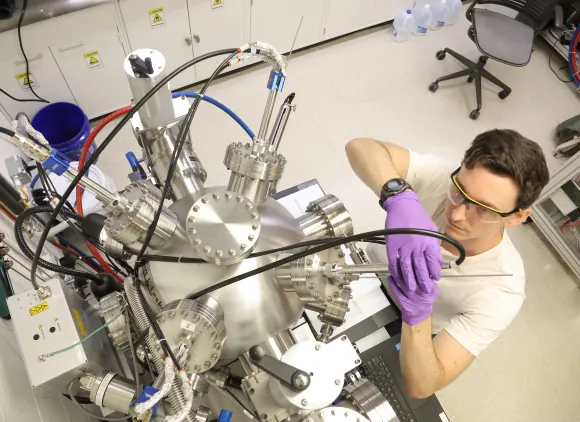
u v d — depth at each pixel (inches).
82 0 78.8
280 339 36.2
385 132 108.7
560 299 91.3
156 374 39.0
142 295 34.9
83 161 48.3
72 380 38.3
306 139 105.3
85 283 53.4
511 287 49.6
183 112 45.9
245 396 36.7
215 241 31.8
